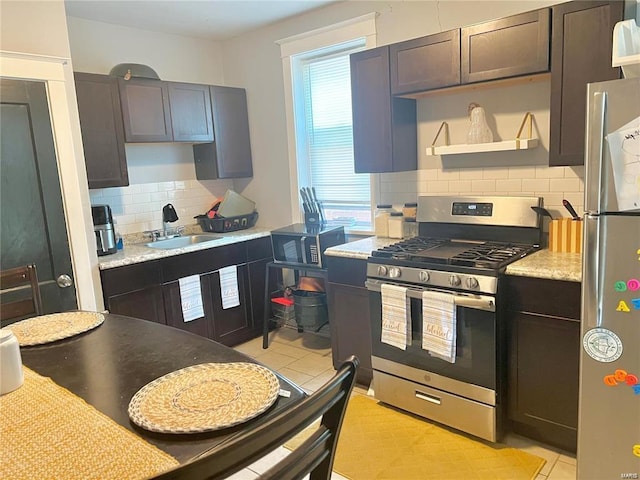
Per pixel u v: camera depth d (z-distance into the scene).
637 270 1.65
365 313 2.85
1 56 2.46
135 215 3.77
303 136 3.94
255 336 3.90
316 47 3.59
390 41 3.20
